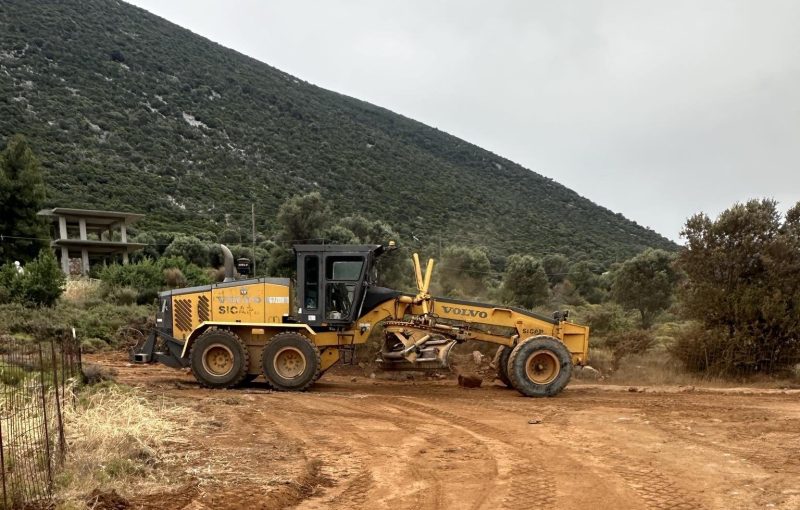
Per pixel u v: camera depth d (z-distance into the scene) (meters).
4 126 52.44
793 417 8.59
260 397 9.79
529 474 5.74
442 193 74.62
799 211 14.41
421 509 4.75
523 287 33.69
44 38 82.00
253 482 5.16
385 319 11.70
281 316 11.03
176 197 53.44
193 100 85.69
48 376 8.41
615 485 5.39
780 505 4.84
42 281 19.33
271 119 91.06
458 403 9.74
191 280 27.12
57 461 5.13
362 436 7.30
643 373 14.08
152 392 9.82
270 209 55.62
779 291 13.57
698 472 5.80
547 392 10.58
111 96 73.25
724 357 13.67
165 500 4.64
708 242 14.77
